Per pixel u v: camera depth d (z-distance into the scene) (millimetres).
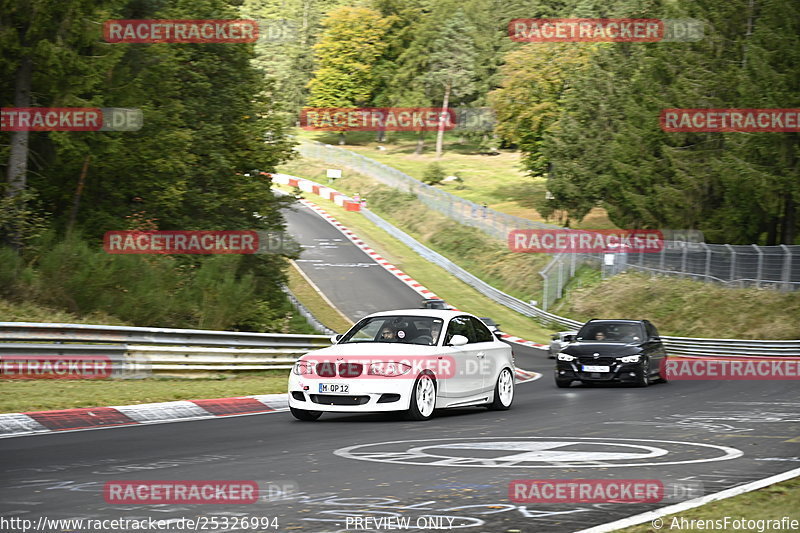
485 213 167875
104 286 58188
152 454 23000
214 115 86688
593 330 55188
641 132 142375
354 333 35062
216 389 40531
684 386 53531
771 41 118000
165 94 76625
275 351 54938
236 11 87188
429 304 91250
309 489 17719
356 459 21969
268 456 22578
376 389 31266
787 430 28906
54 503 16234
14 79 62562
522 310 126938
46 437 26719
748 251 111375
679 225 138250
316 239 170000
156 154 73500
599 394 46844
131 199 77750
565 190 164625
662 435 27391
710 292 112750
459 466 20703
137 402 34500
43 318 52312
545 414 34969
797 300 103500
